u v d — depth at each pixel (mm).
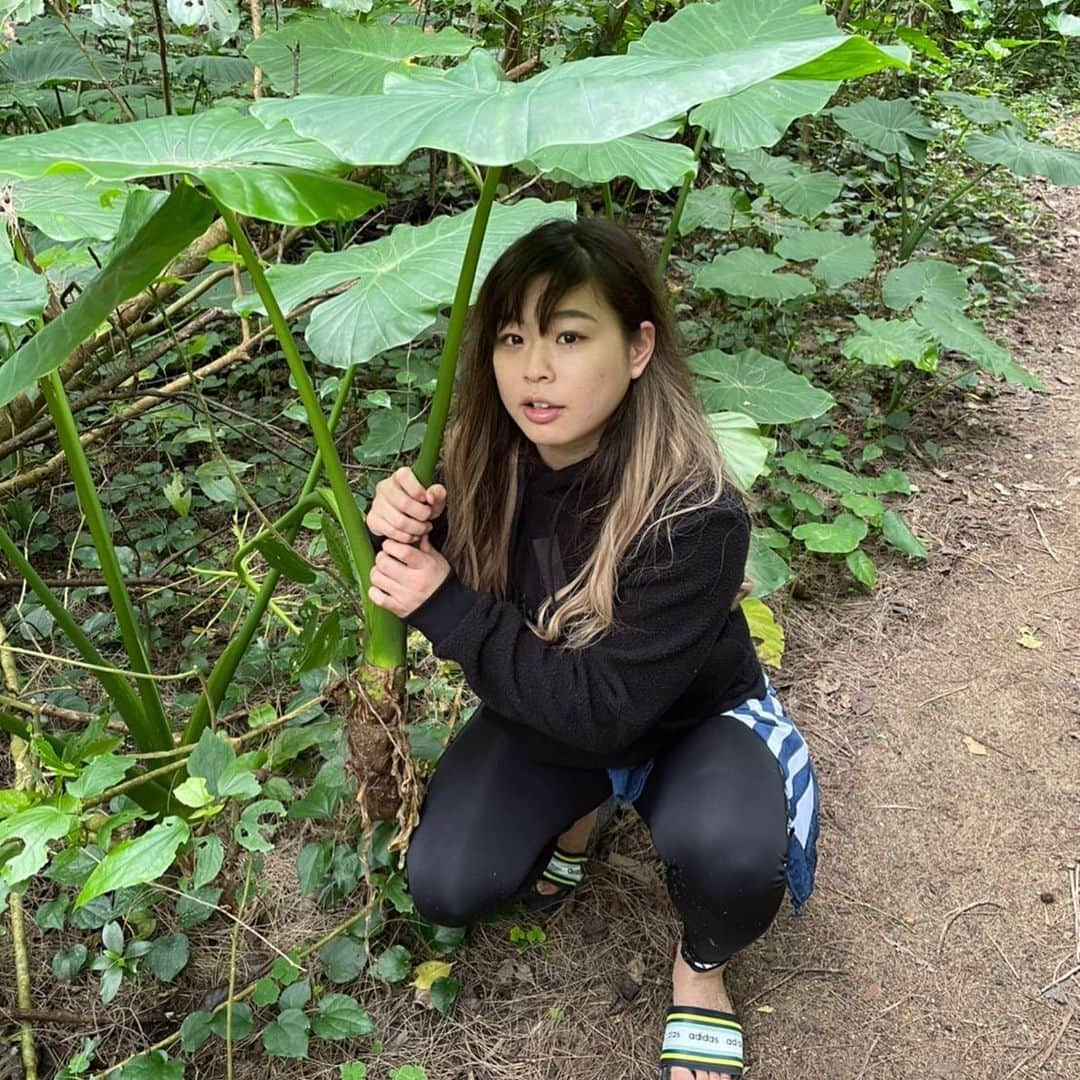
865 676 2236
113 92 2439
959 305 3078
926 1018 1553
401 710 1421
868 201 4605
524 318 1212
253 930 1515
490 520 1421
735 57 849
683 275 3695
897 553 2619
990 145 3693
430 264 1519
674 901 1403
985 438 3131
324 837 1741
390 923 1612
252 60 2357
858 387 3254
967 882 1774
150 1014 1494
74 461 1437
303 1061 1448
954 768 2008
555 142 790
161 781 1647
